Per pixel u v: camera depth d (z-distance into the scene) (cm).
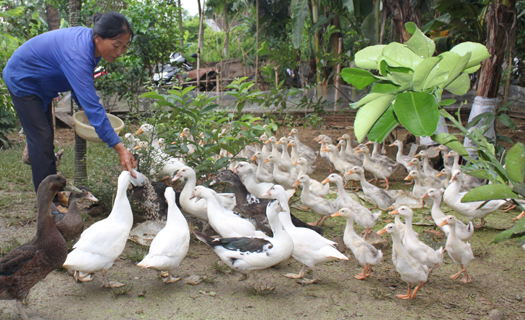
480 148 338
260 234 527
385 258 554
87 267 412
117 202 458
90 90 470
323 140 996
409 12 979
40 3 1330
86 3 1255
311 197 643
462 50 330
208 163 636
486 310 428
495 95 864
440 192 591
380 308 426
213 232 608
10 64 502
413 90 293
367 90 1202
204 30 3119
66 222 470
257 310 413
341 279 491
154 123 698
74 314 390
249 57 1853
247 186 683
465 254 477
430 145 1037
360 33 1300
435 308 430
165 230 455
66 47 475
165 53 1416
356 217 587
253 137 707
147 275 477
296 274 496
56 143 1098
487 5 952
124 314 395
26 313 378
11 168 829
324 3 1333
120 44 482
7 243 508
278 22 1772
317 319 401
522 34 1402
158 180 713
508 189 303
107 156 803
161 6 1424
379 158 880
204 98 682
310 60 1468
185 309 409
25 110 511
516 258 547
